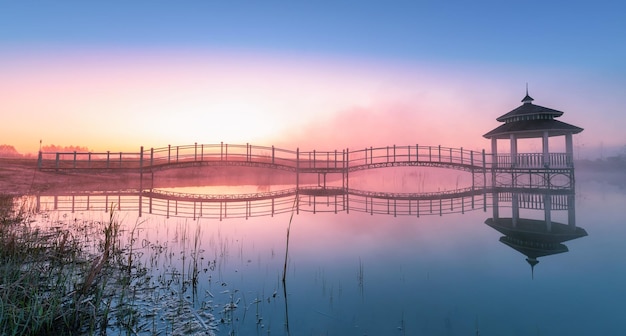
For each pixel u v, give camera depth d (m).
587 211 11.26
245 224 9.48
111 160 19.16
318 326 3.34
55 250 4.95
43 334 2.94
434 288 4.44
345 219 10.66
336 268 5.34
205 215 10.92
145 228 8.41
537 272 5.10
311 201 15.88
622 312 3.67
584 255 6.09
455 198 16.80
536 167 17.17
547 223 9.54
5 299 3.08
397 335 3.14
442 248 6.68
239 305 3.82
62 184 18.25
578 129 15.99
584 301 4.00
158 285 4.38
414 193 19.92
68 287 3.91
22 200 11.45
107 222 8.70
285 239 7.45
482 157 19.53
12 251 4.61
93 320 3.17
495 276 4.92
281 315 3.57
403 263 5.57
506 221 10.04
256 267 5.30
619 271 5.13
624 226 8.83
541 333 3.18
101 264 4.09
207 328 3.23
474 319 3.51
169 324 3.28
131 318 3.35
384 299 4.04
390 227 9.14
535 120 17.25
